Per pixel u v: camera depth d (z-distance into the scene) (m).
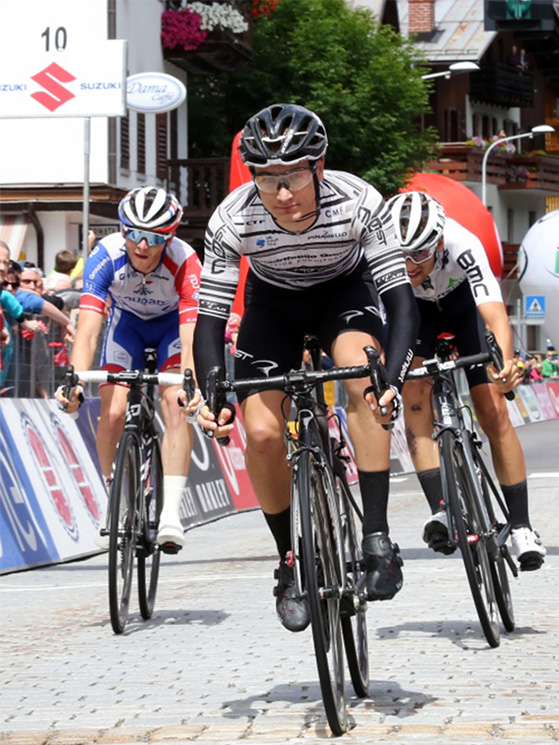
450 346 12.15
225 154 63.16
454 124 102.00
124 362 13.17
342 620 8.44
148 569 12.66
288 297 9.07
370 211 8.58
